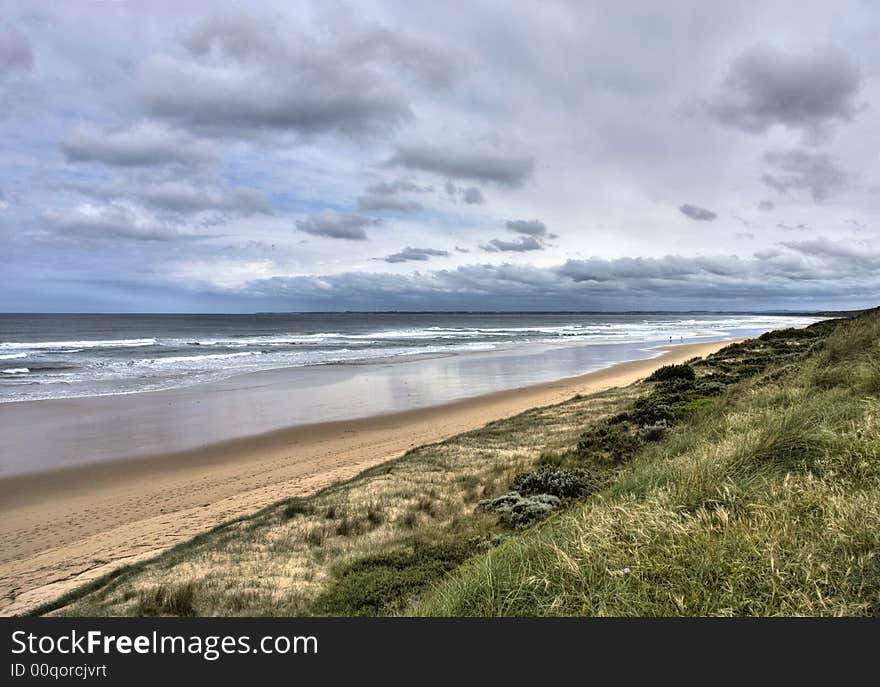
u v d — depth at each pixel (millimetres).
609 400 18359
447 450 13875
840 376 8586
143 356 48344
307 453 17047
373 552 6961
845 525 3328
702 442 6723
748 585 3055
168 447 17875
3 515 11953
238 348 58000
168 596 5914
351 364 42281
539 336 80375
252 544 8000
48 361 43719
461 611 3461
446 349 56562
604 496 5844
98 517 11773
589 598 3180
